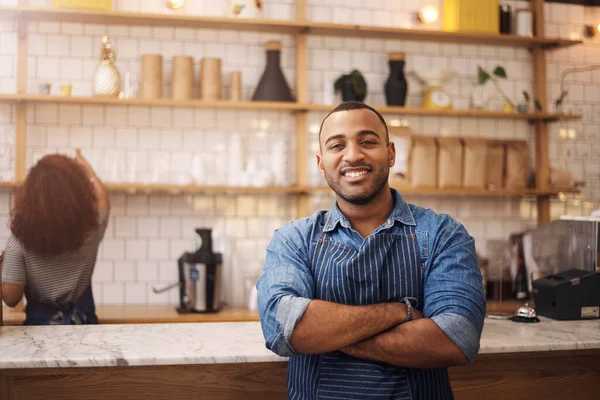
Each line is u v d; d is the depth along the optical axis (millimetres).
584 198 5055
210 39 4492
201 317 3971
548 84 5027
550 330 2445
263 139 4570
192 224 4473
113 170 4172
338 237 1971
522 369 2375
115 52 4367
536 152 4938
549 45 4859
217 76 4273
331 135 1924
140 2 4359
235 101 4227
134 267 4395
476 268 1885
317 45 4660
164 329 2412
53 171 3359
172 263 4438
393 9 4750
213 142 4496
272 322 1829
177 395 2178
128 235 4391
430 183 4590
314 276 1945
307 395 1907
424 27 4797
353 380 1848
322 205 4629
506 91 4977
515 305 4340
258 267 4508
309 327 1782
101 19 4188
